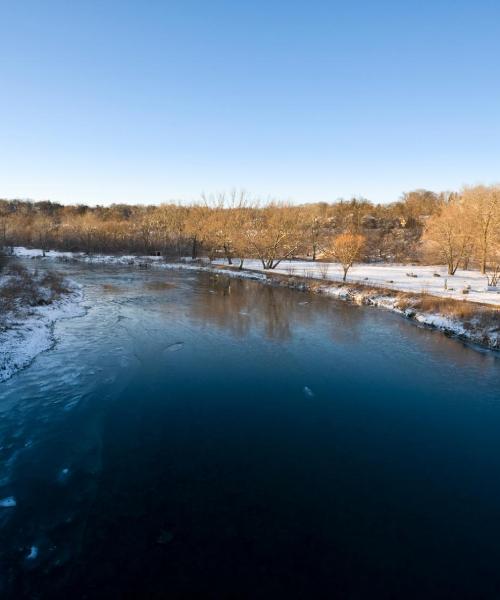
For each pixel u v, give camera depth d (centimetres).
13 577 685
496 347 1969
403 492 950
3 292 2462
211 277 4497
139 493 902
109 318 2411
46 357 1702
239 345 1994
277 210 5612
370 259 5912
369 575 721
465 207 4462
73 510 839
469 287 3164
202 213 6712
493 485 990
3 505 842
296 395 1452
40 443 1072
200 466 1014
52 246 7488
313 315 2666
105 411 1264
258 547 769
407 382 1592
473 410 1375
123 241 7244
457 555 775
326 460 1065
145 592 668
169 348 1905
